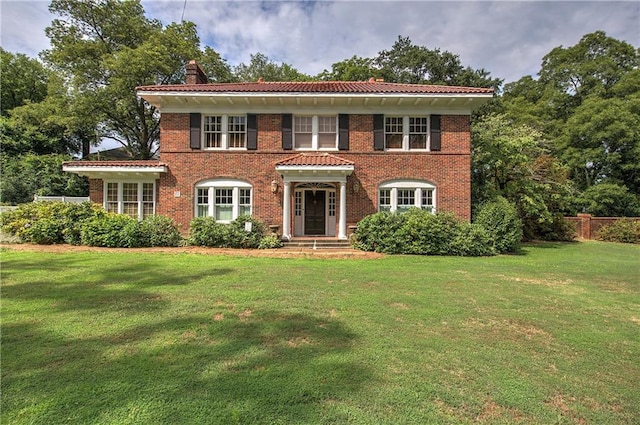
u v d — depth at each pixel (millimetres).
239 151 15539
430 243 12836
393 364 3863
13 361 3771
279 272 8883
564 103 33219
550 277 8922
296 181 14688
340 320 5301
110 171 14891
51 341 4320
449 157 15453
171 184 15477
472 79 33312
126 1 26922
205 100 15156
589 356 4215
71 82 26094
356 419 2869
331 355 4047
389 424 2816
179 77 28219
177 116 15508
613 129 26516
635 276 9188
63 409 2930
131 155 31547
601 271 9852
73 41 25562
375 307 5984
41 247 12469
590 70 31578
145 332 4664
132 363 3756
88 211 13953
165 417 2840
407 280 8188
